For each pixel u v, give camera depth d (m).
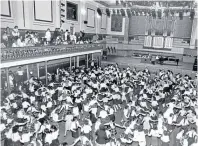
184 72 21.72
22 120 9.04
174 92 14.62
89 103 11.32
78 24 23.14
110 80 15.93
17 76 15.02
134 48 29.69
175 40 27.69
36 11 16.44
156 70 23.09
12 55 11.52
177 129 11.02
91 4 25.72
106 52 27.98
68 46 17.17
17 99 11.59
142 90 13.68
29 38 13.57
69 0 20.84
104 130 8.20
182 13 24.73
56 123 10.71
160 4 24.91
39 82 14.24
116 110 13.23
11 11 13.99
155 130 8.62
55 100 12.89
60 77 17.34
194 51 26.17
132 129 8.39
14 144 7.77
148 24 28.72
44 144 7.86
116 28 30.83
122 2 26.30
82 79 15.75
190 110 10.16
